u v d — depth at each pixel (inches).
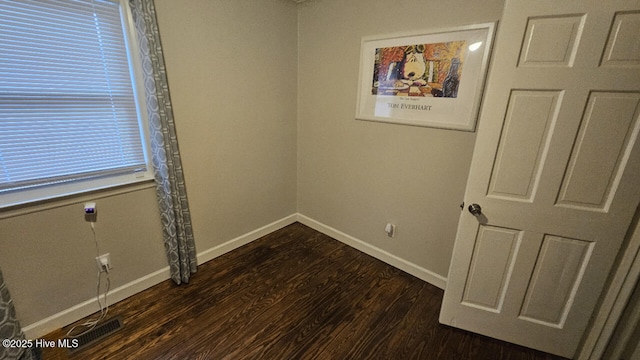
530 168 54.8
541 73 49.6
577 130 49.9
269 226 115.0
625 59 44.7
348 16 86.8
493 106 54.3
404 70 78.5
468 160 72.9
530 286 61.3
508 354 63.8
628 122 46.9
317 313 74.5
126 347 63.6
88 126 65.7
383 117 86.3
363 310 75.7
